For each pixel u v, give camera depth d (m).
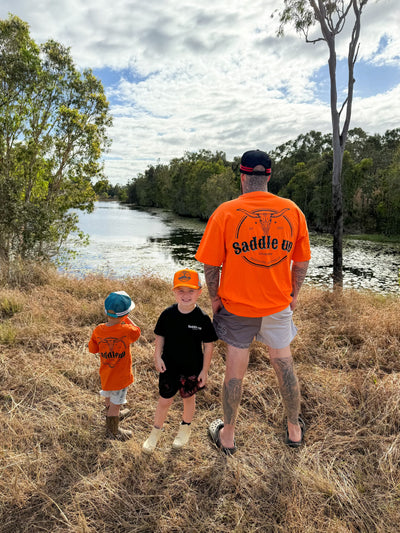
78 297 5.71
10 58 9.91
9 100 10.15
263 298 1.99
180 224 46.94
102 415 2.62
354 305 4.83
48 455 2.19
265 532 1.68
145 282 6.68
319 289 5.67
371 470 2.03
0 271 6.72
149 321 4.36
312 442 2.30
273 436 2.37
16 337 3.86
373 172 46.91
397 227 36.12
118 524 1.73
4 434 2.34
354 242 31.55
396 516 1.70
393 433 2.33
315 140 75.69
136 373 3.19
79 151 12.02
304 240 2.10
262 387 2.87
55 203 11.95
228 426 2.19
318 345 3.72
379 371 3.10
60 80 11.21
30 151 10.38
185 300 2.07
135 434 2.42
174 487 1.96
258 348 3.46
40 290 5.85
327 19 7.40
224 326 2.12
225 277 2.03
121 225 43.75
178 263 18.02
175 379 2.16
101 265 16.98
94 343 2.43
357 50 7.33
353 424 2.44
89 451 2.22
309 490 1.89
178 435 2.30
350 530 1.65
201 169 68.56
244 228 1.92
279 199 2.01
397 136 58.75
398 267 18.77
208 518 1.75
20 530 1.71
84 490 1.94
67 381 3.03
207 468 2.06
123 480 1.99
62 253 12.77
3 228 9.37
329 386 2.84
